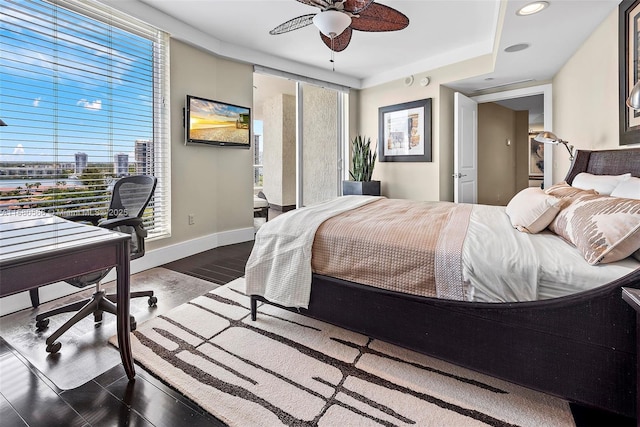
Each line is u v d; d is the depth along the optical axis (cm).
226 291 258
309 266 183
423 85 447
